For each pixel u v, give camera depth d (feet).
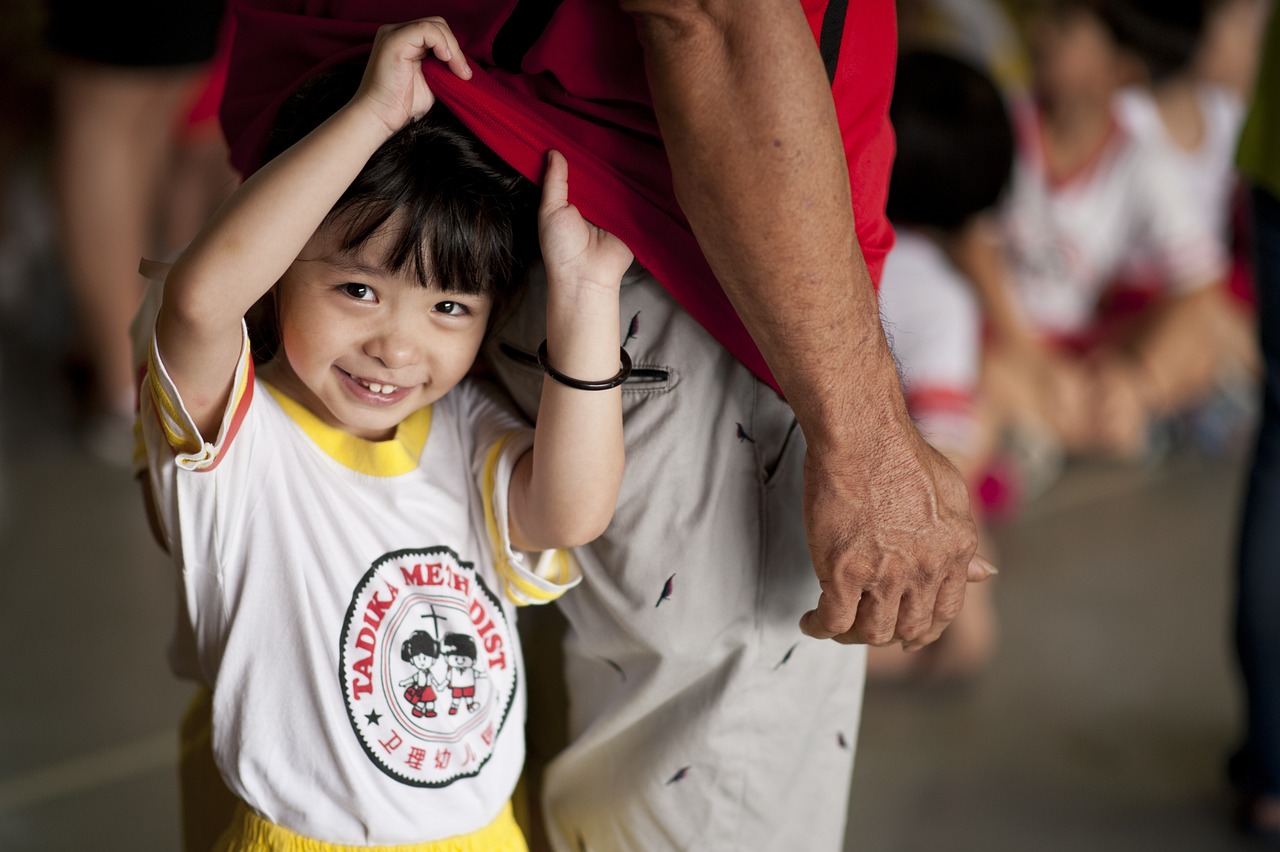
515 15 2.92
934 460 3.19
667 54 2.67
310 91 3.08
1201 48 9.68
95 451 9.98
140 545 8.58
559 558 3.48
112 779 6.08
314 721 3.20
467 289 3.03
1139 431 10.02
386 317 3.03
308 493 3.21
